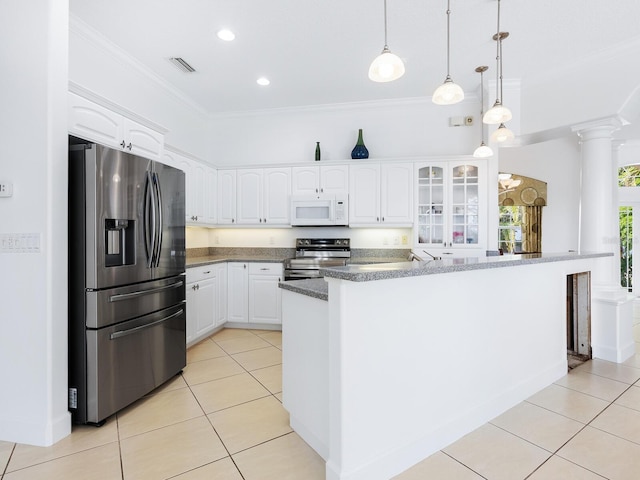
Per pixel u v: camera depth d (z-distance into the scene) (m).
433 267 1.72
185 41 3.05
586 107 3.28
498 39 2.82
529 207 5.29
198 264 3.52
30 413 1.87
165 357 2.59
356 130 4.53
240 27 2.84
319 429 1.74
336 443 1.50
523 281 2.36
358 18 2.72
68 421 1.96
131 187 2.26
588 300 3.13
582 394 2.42
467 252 3.97
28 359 1.88
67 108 1.97
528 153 5.18
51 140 1.87
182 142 4.25
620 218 6.34
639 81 3.01
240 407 2.27
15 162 1.88
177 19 2.74
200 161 4.11
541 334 2.52
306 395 1.85
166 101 3.94
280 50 3.20
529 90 3.66
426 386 1.78
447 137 4.30
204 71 3.60
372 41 3.05
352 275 1.41
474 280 2.02
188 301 3.35
